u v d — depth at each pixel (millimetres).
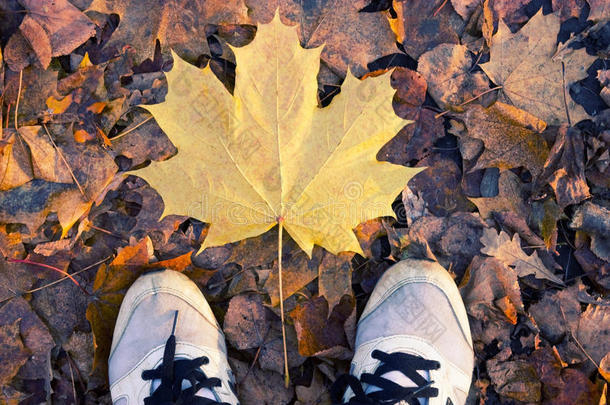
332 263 534
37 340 528
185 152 479
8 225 527
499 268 546
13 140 515
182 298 534
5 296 523
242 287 540
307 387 542
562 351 551
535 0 552
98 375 539
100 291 532
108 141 520
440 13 541
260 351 540
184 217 537
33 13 519
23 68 521
